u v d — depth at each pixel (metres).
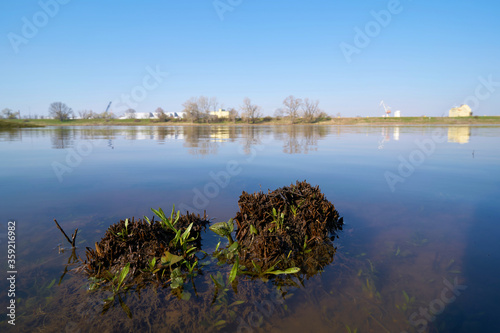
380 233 2.99
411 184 5.09
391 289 2.02
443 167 6.79
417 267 2.30
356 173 6.14
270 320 1.71
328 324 1.68
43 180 5.51
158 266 2.31
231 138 19.42
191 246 2.78
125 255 2.47
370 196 4.38
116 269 2.34
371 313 1.77
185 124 74.88
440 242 2.74
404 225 3.19
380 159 8.33
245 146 13.07
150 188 4.89
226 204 4.00
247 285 2.12
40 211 3.63
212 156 9.22
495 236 2.84
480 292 1.95
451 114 69.38
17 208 3.74
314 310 1.81
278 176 5.87
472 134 20.77
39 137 19.70
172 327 1.66
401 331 1.61
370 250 2.62
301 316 1.75
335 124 71.12
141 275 2.27
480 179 5.45
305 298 1.94
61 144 14.02
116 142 15.63
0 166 7.18
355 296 1.95
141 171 6.49
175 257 2.27
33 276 2.18
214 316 1.75
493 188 4.75
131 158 8.73
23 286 2.05
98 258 2.39
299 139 17.95
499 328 1.62
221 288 2.08
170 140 17.41
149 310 1.82
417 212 3.62
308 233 2.92
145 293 2.02
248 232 2.97
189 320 1.72
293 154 9.73
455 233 2.94
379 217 3.46
